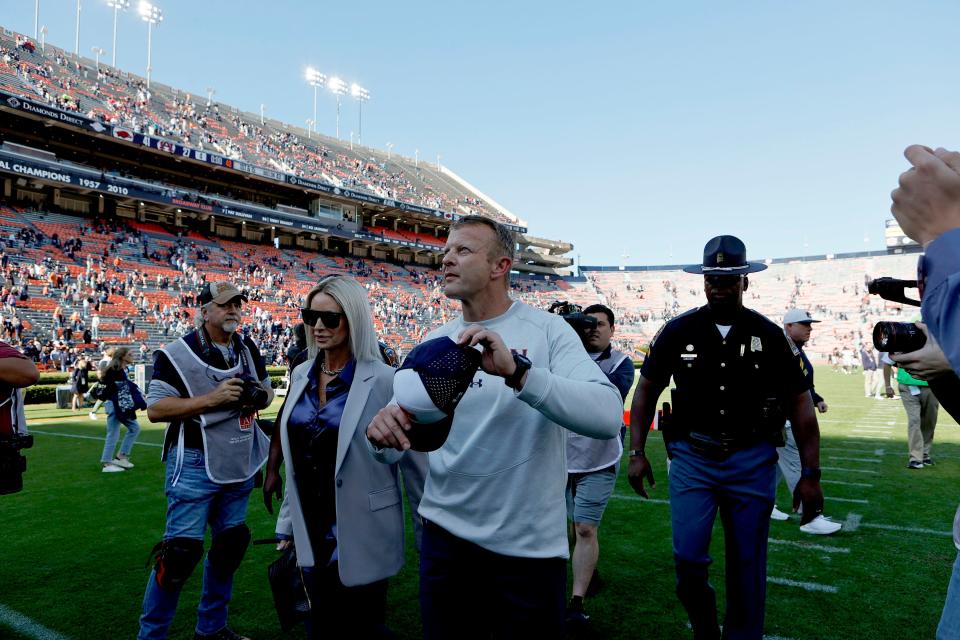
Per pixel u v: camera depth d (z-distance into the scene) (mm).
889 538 5117
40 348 23109
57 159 34281
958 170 927
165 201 36531
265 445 3561
